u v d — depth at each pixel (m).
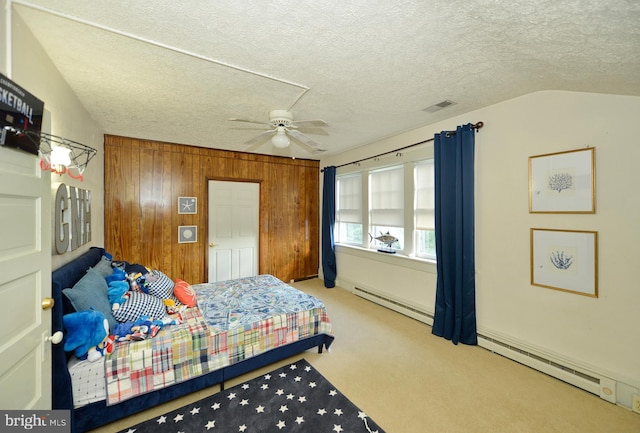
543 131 2.36
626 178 1.94
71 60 1.86
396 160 3.83
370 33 1.56
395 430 1.75
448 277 3.01
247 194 4.86
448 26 1.47
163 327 2.13
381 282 4.09
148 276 2.61
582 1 1.07
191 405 1.96
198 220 4.42
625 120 1.94
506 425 1.79
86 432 1.71
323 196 5.35
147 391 1.81
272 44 1.68
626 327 1.95
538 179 2.39
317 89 2.33
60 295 1.57
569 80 1.95
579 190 2.15
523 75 2.04
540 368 2.38
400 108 2.79
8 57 1.29
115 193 3.79
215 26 1.51
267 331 2.33
